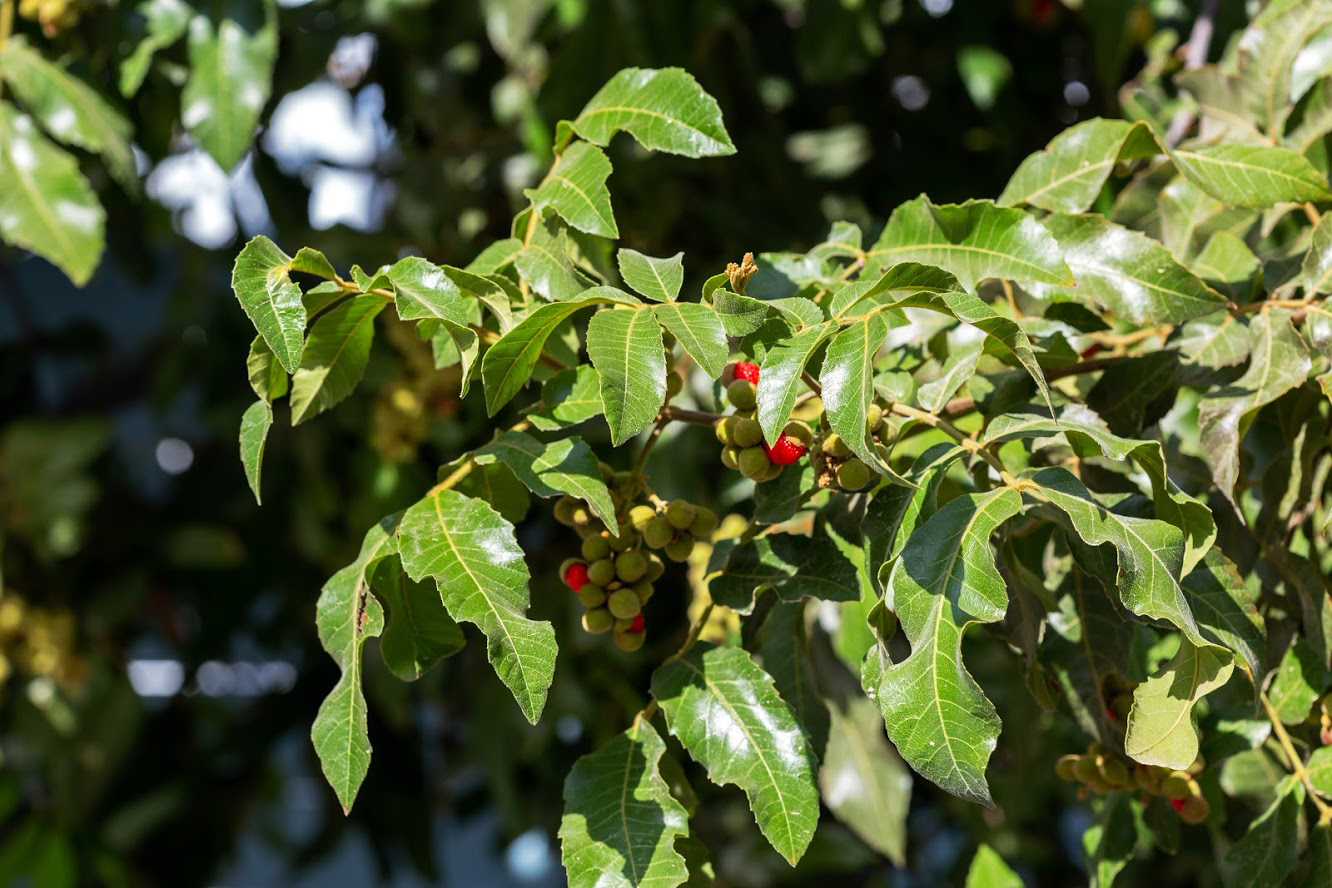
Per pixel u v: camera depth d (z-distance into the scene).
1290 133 0.96
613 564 0.84
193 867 1.86
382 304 0.84
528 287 0.87
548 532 1.59
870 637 1.08
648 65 1.32
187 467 1.92
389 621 0.84
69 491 1.66
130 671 1.92
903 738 0.77
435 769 1.88
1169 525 0.78
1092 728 0.89
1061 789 1.29
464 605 0.79
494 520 0.80
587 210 0.85
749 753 0.81
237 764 1.89
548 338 0.86
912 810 1.57
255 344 0.82
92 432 1.69
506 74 1.54
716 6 1.31
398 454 1.41
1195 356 0.89
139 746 1.85
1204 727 0.89
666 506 0.84
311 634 1.81
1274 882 0.87
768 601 0.88
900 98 1.61
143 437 2.25
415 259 0.81
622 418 0.78
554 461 0.81
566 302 0.80
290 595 1.78
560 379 0.84
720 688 0.82
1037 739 1.15
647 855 0.80
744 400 0.83
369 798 1.80
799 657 0.89
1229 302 0.86
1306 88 0.95
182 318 1.72
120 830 1.75
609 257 0.89
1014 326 0.78
